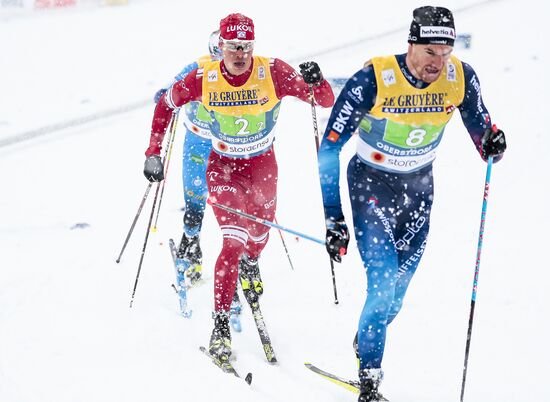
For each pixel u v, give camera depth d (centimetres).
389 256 1368
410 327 1683
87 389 1417
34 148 3156
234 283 1585
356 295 1862
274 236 2228
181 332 1678
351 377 1498
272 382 1483
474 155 2698
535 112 3030
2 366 1509
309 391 1445
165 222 2359
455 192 2419
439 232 2150
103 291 1878
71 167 2933
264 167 1719
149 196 2595
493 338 1612
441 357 1553
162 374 1472
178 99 1645
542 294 1773
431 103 1338
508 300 1762
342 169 2662
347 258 2066
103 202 2566
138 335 1648
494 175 2527
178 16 5316
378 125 1367
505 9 4547
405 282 1482
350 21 4744
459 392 1420
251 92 1617
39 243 2217
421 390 1436
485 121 1402
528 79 3391
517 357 1531
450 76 1346
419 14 1280
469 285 1850
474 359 1537
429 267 1958
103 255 2116
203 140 1941
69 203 2572
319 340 1662
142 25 5128
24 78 4128
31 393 1407
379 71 1327
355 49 4072
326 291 1892
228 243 1595
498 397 1394
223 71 1617
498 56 3728
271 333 1702
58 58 4466
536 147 2711
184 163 1962
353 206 1429
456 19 4462
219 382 1440
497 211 2255
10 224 2391
